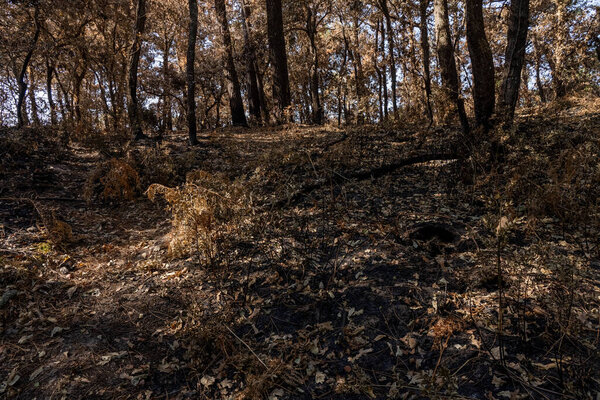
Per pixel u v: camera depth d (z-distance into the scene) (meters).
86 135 11.03
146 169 8.03
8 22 14.13
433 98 10.04
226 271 4.48
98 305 4.11
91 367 3.29
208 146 10.76
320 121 18.94
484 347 3.00
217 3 19.08
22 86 13.33
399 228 4.92
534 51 19.86
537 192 4.67
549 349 2.88
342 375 3.04
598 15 16.11
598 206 4.41
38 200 6.52
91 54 19.39
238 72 23.05
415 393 2.77
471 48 6.64
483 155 6.10
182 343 3.51
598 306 3.21
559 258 3.31
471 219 4.96
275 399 2.88
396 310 3.56
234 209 4.91
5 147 8.27
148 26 20.03
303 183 6.79
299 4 19.67
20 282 4.28
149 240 5.72
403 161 7.20
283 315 3.75
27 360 3.36
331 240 4.87
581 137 6.04
